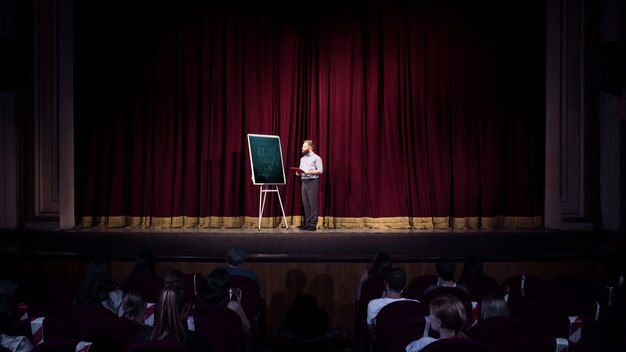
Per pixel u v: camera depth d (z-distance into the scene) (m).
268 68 8.52
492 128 8.45
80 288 3.57
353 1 8.48
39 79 7.99
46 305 4.21
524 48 8.45
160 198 8.41
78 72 8.37
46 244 6.68
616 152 8.00
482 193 8.42
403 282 3.62
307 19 8.52
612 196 8.02
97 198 8.43
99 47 8.41
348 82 8.48
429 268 6.10
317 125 8.55
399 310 3.35
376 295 4.34
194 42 8.49
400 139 8.56
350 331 5.89
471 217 8.44
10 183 7.91
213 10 8.50
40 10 8.01
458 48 8.47
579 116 8.12
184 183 8.51
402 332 2.90
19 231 7.70
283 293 6.04
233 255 4.50
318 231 7.76
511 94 8.47
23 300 4.54
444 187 8.48
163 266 6.03
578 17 8.12
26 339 2.50
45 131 7.98
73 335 2.81
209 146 8.50
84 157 8.38
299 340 5.60
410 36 8.48
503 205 8.52
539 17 8.43
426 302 3.68
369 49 8.51
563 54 8.12
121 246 6.64
